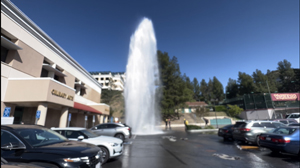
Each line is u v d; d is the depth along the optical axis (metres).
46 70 16.70
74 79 22.05
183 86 43.03
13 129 4.08
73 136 6.86
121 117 38.00
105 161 6.31
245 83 72.75
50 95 11.78
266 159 7.05
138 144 11.20
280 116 41.72
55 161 3.56
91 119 28.38
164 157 7.39
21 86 11.48
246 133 10.15
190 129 23.44
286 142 6.96
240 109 48.12
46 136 4.75
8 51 12.09
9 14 11.52
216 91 91.50
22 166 2.55
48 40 16.22
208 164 6.26
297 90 62.69
